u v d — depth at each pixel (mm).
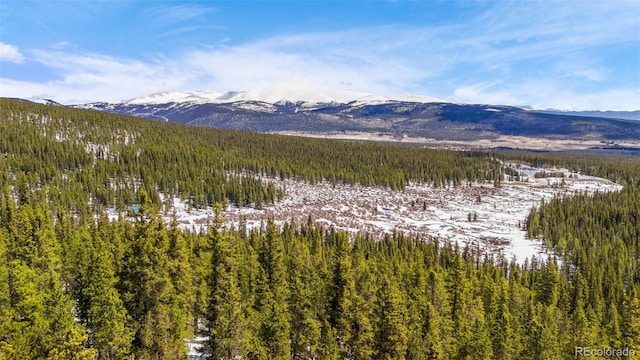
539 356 48344
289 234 98938
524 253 127750
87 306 36969
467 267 83250
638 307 59656
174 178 163250
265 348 39531
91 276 36500
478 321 47938
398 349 41344
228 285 39000
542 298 77188
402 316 43000
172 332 37594
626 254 114125
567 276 104000
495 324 51531
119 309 33844
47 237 50250
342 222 148375
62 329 29484
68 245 53062
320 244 88250
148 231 37875
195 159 197625
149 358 34281
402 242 111000
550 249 131125
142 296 36469
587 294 78250
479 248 129500
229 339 37062
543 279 78750
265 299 44219
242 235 106875
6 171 136875
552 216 157000
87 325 36844
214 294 41312
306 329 43531
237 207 157875
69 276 46406
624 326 59062
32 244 41906
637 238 135250
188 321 47344
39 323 28844
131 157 180625
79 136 198375
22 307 29359
